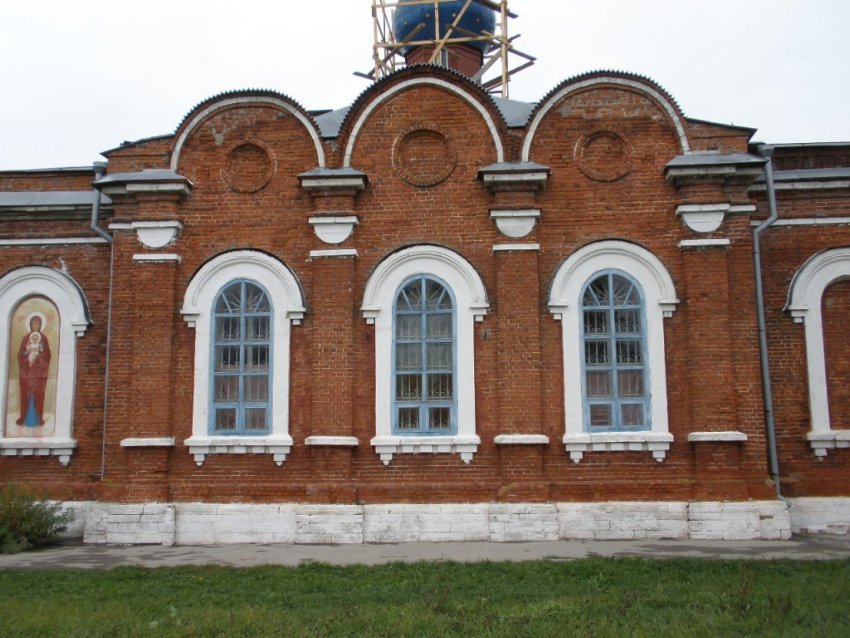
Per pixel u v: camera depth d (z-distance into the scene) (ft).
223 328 55.57
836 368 56.85
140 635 29.78
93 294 60.23
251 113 57.31
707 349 52.85
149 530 52.37
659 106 55.98
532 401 52.80
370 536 51.96
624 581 38.47
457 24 79.87
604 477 52.65
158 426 53.88
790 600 33.40
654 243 54.65
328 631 30.12
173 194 56.03
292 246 55.88
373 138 56.65
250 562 45.88
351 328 54.29
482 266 54.80
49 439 58.23
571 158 55.72
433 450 53.06
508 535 51.21
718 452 51.98
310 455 53.57
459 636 29.35
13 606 34.42
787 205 58.70
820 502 55.01
